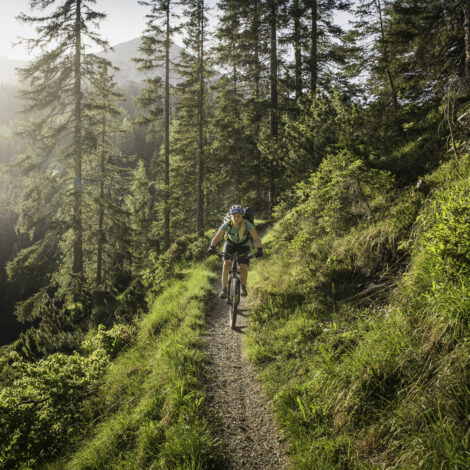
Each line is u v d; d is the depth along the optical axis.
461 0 8.29
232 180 23.20
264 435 2.99
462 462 1.78
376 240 5.06
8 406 4.39
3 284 38.03
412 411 2.29
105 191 19.67
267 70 17.55
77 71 15.79
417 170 6.67
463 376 2.19
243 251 5.50
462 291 2.62
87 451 3.35
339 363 3.29
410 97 13.49
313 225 6.79
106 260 19.02
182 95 22.31
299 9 15.51
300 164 8.93
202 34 21.34
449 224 3.17
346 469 2.37
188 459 2.67
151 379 4.18
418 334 2.83
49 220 15.87
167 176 22.95
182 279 9.88
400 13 12.54
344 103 8.10
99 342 6.47
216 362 4.36
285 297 5.65
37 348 9.85
